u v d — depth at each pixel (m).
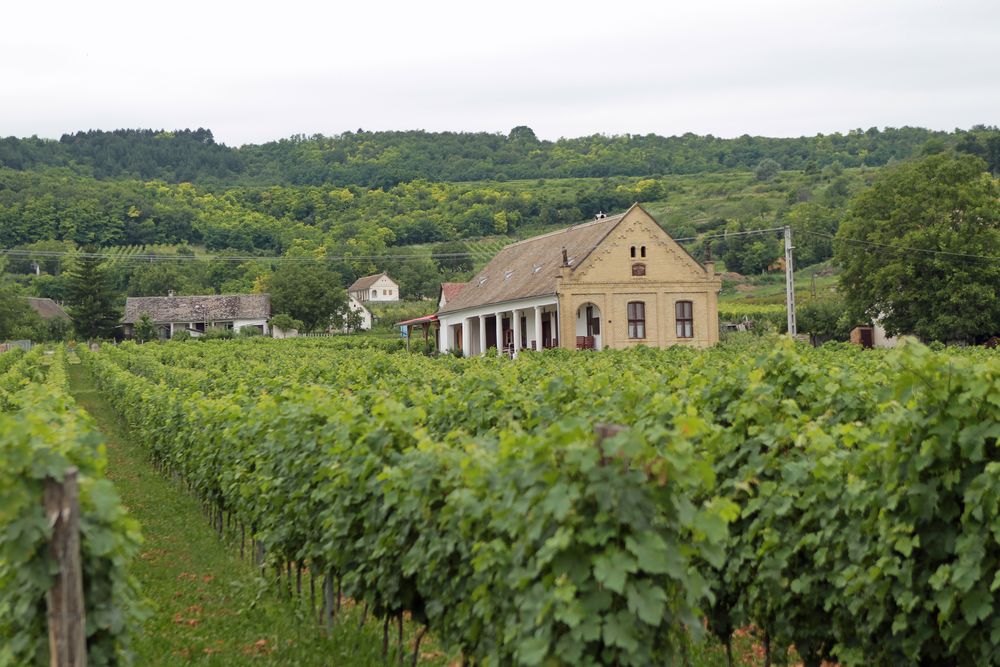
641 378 15.81
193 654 10.55
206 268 147.62
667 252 56.03
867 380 11.66
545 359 32.66
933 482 7.45
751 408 9.62
